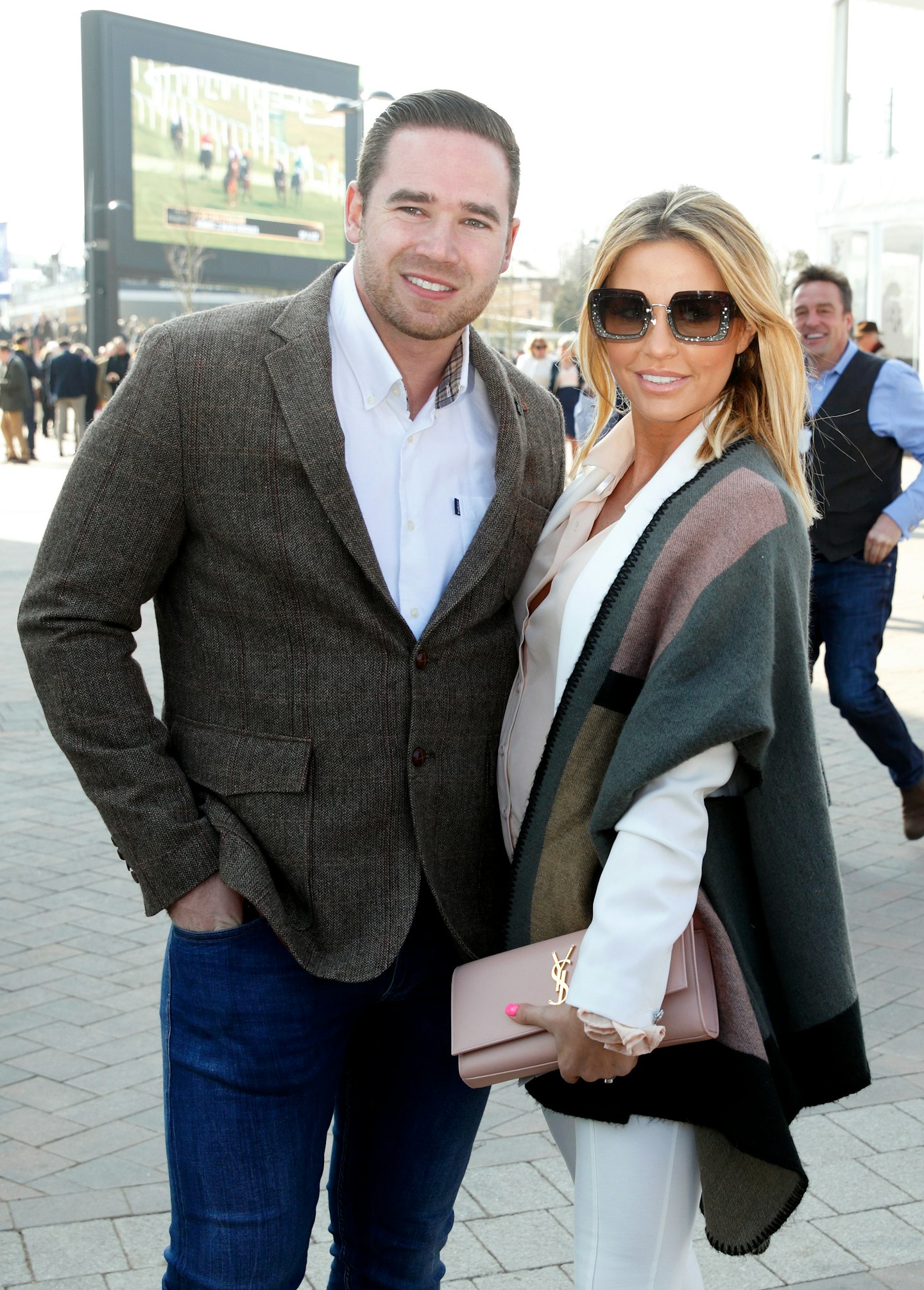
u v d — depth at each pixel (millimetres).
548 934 1830
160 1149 3004
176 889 1853
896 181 18562
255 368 1865
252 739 1912
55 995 3795
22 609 1895
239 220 49062
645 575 1746
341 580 1868
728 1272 2576
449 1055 2041
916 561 12219
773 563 1686
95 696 1858
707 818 1706
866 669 4816
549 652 1937
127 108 45500
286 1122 1875
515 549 2029
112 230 45469
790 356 1843
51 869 4805
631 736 1669
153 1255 2592
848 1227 2717
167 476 1862
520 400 2115
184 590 1949
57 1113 3160
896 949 4117
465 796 1989
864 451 4672
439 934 2006
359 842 1914
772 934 1771
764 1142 1676
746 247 1814
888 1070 3389
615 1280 1753
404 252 1848
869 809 5504
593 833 1711
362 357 1931
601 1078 1708
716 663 1654
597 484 2020
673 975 1689
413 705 1922
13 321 84688
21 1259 2574
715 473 1777
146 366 1866
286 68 49406
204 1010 1858
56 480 21469
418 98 1896
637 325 1854
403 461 1949
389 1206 2092
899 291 18953
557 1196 2836
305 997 1889
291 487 1854
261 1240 1833
